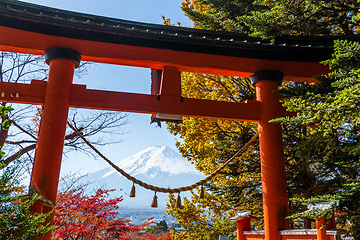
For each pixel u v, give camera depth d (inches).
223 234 543.2
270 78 291.1
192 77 477.1
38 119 373.7
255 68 296.4
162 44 281.1
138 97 264.4
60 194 352.2
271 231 253.4
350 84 176.6
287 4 277.6
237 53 293.7
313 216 188.7
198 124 438.9
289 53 297.3
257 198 434.3
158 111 265.6
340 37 292.2
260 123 285.7
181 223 586.9
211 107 278.1
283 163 273.0
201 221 582.6
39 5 252.2
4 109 115.3
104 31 262.5
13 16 243.0
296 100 178.1
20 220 151.4
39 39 255.0
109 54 269.4
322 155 319.9
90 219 351.3
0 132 320.8
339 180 301.1
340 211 209.8
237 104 285.1
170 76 278.8
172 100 271.3
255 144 425.7
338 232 180.5
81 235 327.6
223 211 552.7
